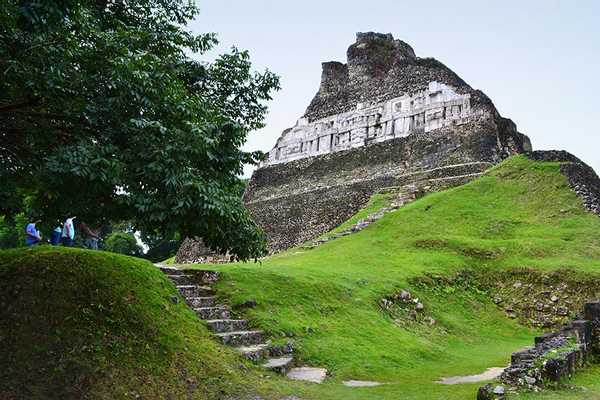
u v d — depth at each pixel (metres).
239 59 10.09
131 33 8.27
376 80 40.91
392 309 13.84
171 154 7.18
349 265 17.59
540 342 9.36
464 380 9.16
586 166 26.98
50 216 7.88
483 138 31.98
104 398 6.71
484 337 14.62
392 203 28.03
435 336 13.43
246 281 12.14
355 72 42.78
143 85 7.41
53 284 8.16
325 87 44.47
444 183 29.84
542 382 7.48
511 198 25.20
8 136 7.98
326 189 37.12
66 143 7.57
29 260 8.64
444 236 20.95
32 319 7.57
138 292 8.91
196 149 7.32
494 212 23.94
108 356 7.34
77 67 7.54
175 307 9.39
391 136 37.38
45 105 7.61
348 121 40.47
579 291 16.16
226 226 8.09
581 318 10.53
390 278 15.83
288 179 41.81
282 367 8.86
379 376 9.44
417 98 36.81
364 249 20.62
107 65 7.47
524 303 16.53
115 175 6.78
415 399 7.64
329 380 8.81
